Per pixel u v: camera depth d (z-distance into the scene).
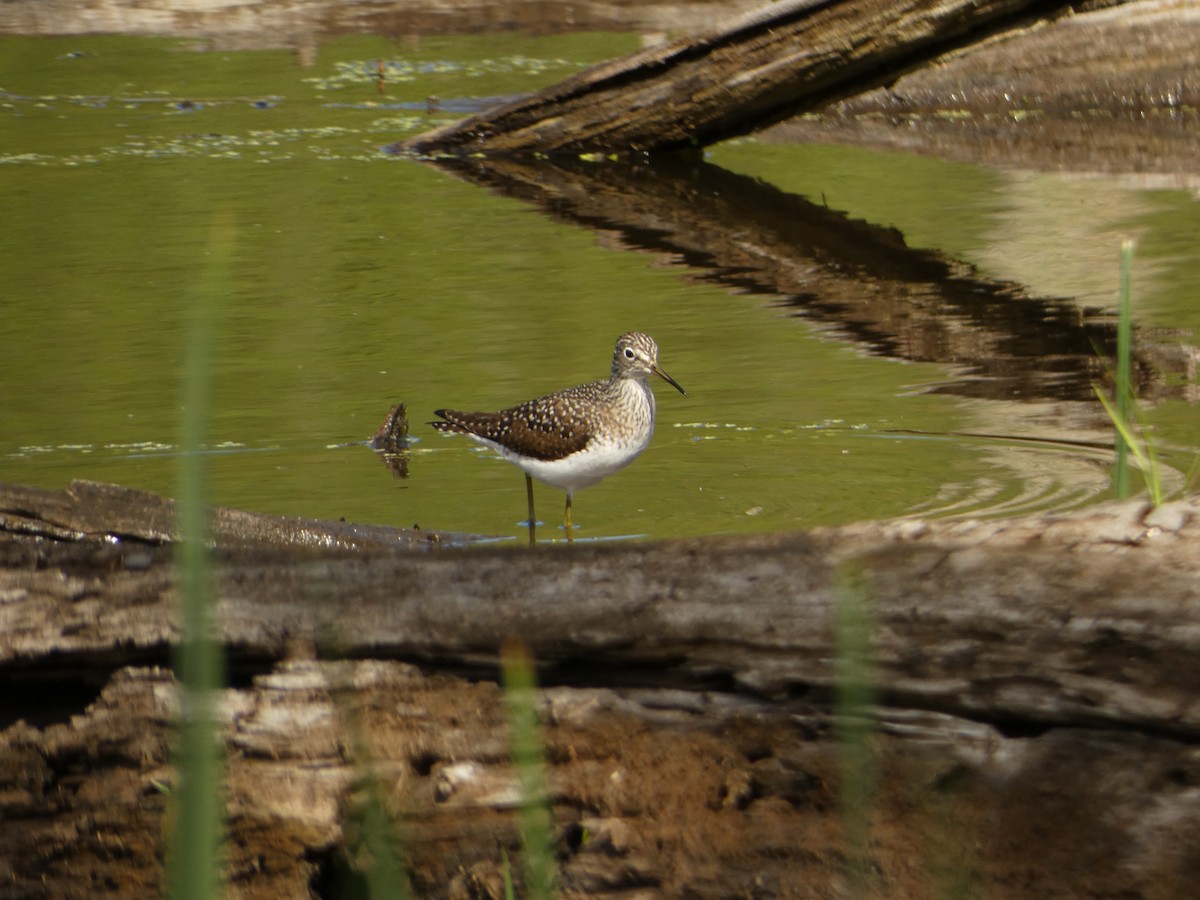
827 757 6.09
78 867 6.46
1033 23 21.59
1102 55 26.62
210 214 20.95
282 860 6.34
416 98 28.69
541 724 6.34
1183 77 26.22
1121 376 7.18
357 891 6.38
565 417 11.74
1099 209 20.78
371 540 10.77
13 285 17.59
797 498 11.77
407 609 6.41
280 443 13.01
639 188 23.16
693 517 11.49
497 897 6.19
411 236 20.20
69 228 20.17
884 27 22.20
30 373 14.59
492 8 34.34
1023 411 13.58
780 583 6.12
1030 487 11.68
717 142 25.28
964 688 5.90
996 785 5.89
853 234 20.23
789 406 13.95
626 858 6.16
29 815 6.50
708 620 6.13
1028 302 17.00
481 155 25.20
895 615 5.91
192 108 28.12
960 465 12.32
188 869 2.92
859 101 27.61
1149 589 5.67
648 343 11.93
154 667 6.60
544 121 24.88
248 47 33.28
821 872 5.96
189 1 34.94
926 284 17.84
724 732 6.24
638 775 6.25
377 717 6.38
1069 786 5.80
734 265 18.97
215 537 10.38
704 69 23.80
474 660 6.41
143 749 6.50
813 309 17.06
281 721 6.37
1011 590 5.80
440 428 12.55
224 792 6.30
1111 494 11.41
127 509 9.01
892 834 5.92
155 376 14.55
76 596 6.63
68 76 30.56
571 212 21.62
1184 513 6.02
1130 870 5.66
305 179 23.31
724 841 6.09
